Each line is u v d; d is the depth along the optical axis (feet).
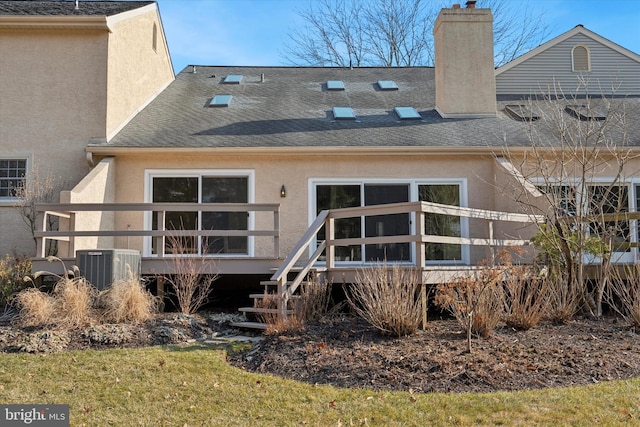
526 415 15.33
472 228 38.63
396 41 96.63
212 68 57.72
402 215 38.24
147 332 24.63
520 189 33.96
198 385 18.38
